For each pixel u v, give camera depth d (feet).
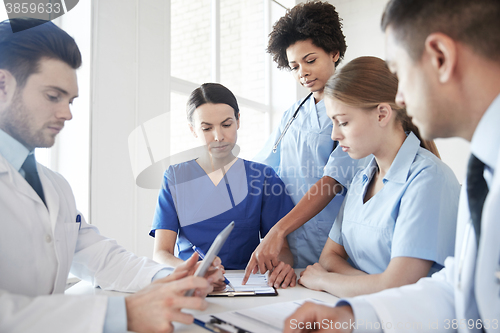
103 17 5.49
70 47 2.10
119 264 2.69
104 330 1.60
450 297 1.73
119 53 5.74
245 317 1.86
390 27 1.48
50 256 2.14
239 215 3.93
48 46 1.99
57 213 2.22
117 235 5.62
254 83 10.71
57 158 5.37
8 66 1.92
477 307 1.46
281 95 11.00
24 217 2.02
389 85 2.57
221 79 9.38
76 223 2.54
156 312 1.62
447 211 2.33
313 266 2.88
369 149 2.68
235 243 3.90
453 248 2.31
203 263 1.72
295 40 4.46
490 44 1.24
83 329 1.55
